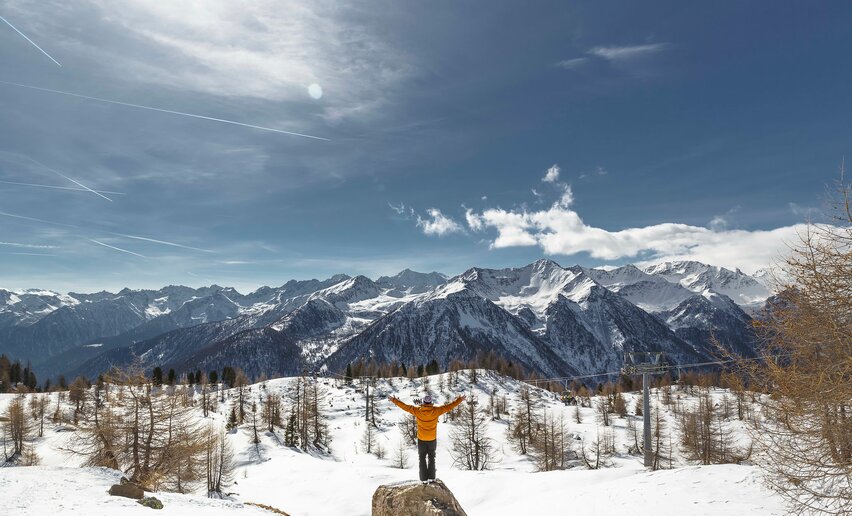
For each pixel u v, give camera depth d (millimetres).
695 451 55312
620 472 35219
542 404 134625
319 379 177125
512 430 98250
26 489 17359
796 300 9586
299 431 104938
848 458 9102
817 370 9305
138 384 35531
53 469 24188
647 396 39250
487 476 39969
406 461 91250
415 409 11867
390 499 10305
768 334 10094
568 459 71625
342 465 66188
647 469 36750
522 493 34281
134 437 34094
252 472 70688
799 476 10070
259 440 98125
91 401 119438
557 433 70312
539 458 69562
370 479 55625
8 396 131375
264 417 114125
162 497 19906
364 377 160375
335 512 46688
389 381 168375
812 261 9227
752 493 18109
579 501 22734
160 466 34375
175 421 36438
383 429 118312
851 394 8664
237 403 145125
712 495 18750
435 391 150125
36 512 13773
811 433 9453
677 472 23203
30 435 91500
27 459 69312
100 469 26484
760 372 10203
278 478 61062
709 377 119500
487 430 106500
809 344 9359
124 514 14492
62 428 96938
